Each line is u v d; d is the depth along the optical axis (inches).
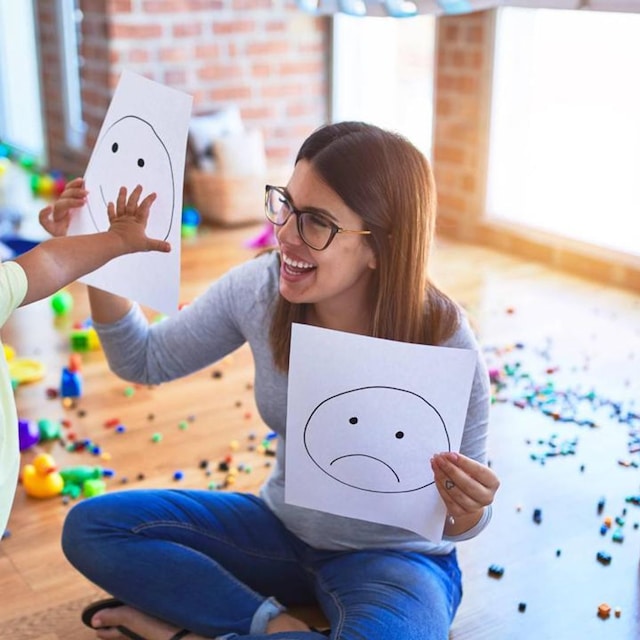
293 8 177.8
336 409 50.6
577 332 117.3
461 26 149.6
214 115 172.7
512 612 64.8
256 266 58.8
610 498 79.5
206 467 84.8
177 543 58.8
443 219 161.2
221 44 173.3
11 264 43.9
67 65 197.5
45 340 114.3
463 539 54.1
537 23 141.3
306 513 58.4
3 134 234.5
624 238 136.0
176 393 100.1
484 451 54.7
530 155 147.7
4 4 218.2
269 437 90.6
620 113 132.3
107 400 98.0
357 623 51.3
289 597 62.8
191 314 60.3
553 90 141.4
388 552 56.8
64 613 64.5
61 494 79.2
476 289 133.1
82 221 55.5
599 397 98.7
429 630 51.4
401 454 50.9
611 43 131.1
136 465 84.9
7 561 70.3
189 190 171.5
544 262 145.0
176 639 57.4
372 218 49.6
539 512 76.5
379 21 171.5
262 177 164.7
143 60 169.2
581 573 69.2
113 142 53.3
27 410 95.0
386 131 50.7
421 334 52.9
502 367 106.0
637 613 64.9
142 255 53.5
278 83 180.5
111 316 58.6
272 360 56.9
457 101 153.6
